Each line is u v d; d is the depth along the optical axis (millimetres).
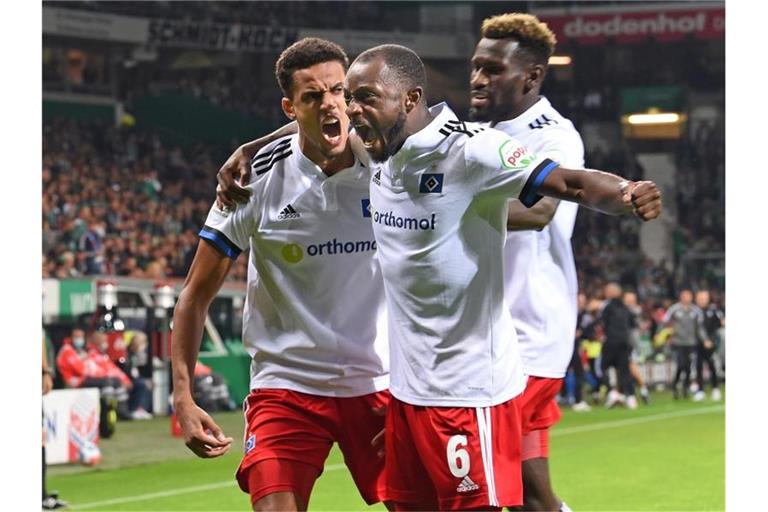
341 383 4234
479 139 3559
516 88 4773
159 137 26875
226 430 13594
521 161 3486
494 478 3781
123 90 27141
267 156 4133
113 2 26594
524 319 4934
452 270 3676
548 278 4977
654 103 30281
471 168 3562
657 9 29047
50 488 9539
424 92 3662
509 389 3838
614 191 3258
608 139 30688
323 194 4059
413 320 3779
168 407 15484
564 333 5008
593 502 8570
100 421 12914
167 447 12242
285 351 4258
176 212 23250
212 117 27547
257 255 4219
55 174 23266
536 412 4965
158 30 27328
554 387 4996
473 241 3684
